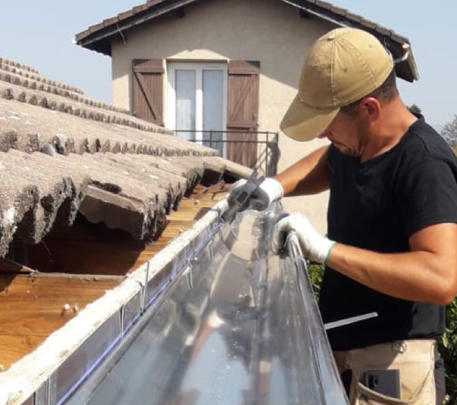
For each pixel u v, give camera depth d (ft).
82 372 3.78
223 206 9.90
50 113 12.21
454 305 17.62
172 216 10.84
